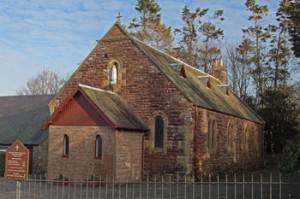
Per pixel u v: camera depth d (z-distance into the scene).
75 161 29.80
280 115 57.47
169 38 66.00
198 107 32.94
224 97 44.84
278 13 62.19
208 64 67.62
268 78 64.75
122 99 33.94
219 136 37.41
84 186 28.00
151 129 32.78
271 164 54.06
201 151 33.28
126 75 34.16
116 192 24.95
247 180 34.00
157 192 25.06
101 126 29.39
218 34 67.94
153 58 34.03
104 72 34.94
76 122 30.09
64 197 22.56
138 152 31.62
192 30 68.12
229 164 40.06
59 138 30.47
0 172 36.19
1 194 23.11
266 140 58.28
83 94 30.00
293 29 24.05
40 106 45.53
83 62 35.72
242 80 66.44
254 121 48.44
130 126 30.42
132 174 30.73
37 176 33.28
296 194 22.45
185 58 67.06
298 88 59.88
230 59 67.75
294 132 56.69
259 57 65.69
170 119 32.28
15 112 45.34
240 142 43.75
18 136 40.62
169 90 32.56
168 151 32.06
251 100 62.59
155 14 65.56
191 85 36.94
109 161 28.94
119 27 34.94
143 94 33.41
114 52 34.84
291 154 15.45
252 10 66.31
